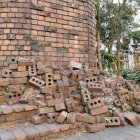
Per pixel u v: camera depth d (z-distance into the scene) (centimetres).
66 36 504
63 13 502
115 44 1945
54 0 490
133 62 2072
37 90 410
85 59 534
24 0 453
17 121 358
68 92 418
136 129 379
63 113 367
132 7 1817
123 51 2005
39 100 389
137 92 484
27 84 416
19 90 404
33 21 458
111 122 387
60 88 411
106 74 527
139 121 416
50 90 403
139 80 938
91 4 565
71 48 510
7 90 400
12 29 443
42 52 466
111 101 435
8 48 439
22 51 445
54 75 428
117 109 430
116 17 1711
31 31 454
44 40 471
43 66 440
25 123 363
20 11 449
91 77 473
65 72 455
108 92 447
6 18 443
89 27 546
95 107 389
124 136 345
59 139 334
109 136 345
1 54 436
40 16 468
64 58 498
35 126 350
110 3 1703
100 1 1588
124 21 1806
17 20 446
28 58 442
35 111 375
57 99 390
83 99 403
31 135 316
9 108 355
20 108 360
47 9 479
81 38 529
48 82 417
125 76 1073
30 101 384
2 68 428
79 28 527
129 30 1922
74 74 449
